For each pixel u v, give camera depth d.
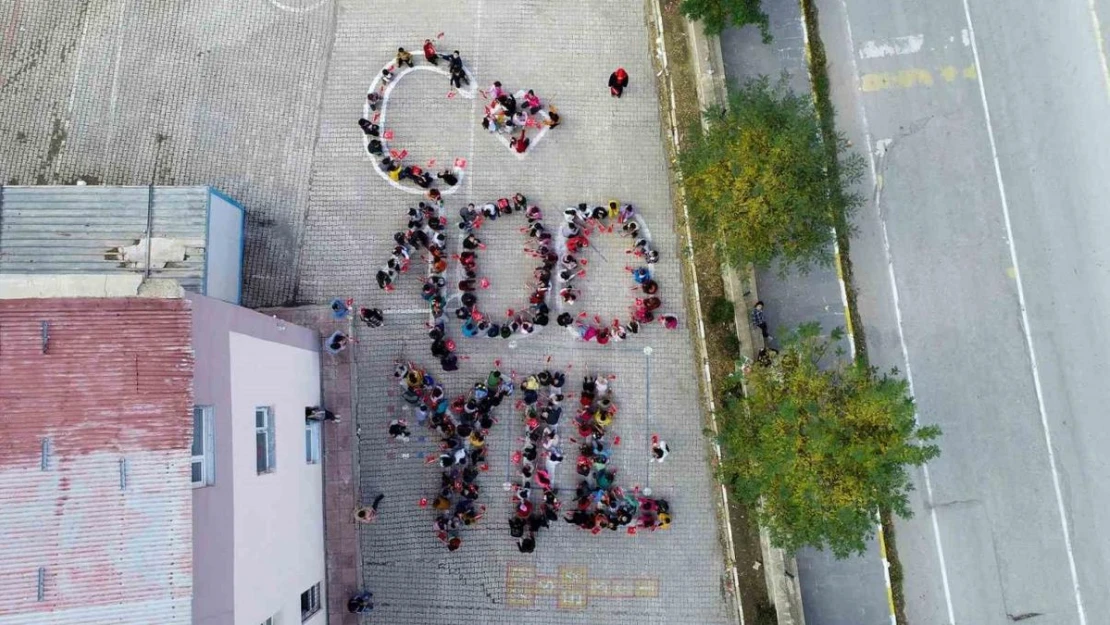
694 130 18.05
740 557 17.67
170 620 10.58
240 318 13.38
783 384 15.38
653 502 17.88
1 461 10.37
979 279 18.09
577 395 18.25
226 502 12.34
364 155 18.72
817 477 14.45
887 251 18.14
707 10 17.31
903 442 14.69
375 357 18.39
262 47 18.94
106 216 16.23
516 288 18.47
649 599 17.92
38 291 10.82
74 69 18.81
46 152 18.64
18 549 10.31
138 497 10.69
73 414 10.64
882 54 18.52
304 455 16.62
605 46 18.81
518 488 18.00
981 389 17.92
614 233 18.45
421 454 18.22
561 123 18.67
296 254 18.62
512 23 18.92
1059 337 17.92
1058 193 18.11
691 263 18.03
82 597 10.39
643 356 18.28
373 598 18.00
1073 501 17.67
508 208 18.22
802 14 18.52
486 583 18.03
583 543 18.02
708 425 18.02
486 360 18.31
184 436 10.88
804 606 17.62
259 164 18.70
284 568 14.95
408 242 18.27
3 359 10.52
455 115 18.75
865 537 16.20
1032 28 18.39
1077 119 18.20
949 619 17.59
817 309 18.05
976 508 17.73
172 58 18.91
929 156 18.30
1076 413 17.78
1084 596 17.48
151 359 10.91
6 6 18.75
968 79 18.42
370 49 18.92
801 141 15.60
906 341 18.05
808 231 16.14
